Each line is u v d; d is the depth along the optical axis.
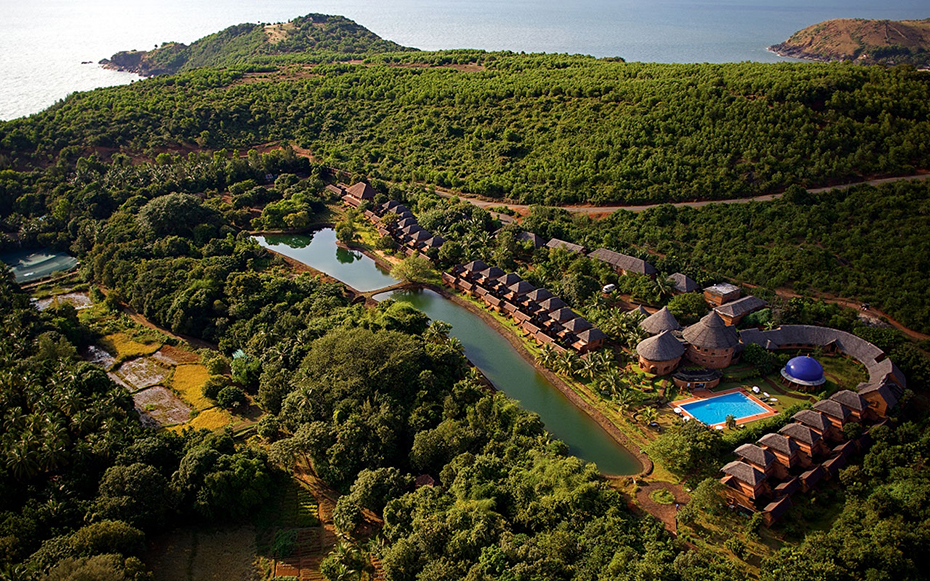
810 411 110.81
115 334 151.62
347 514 94.62
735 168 189.88
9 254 192.00
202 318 150.88
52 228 198.62
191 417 121.44
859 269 152.50
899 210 161.38
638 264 163.62
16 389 113.56
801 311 143.62
